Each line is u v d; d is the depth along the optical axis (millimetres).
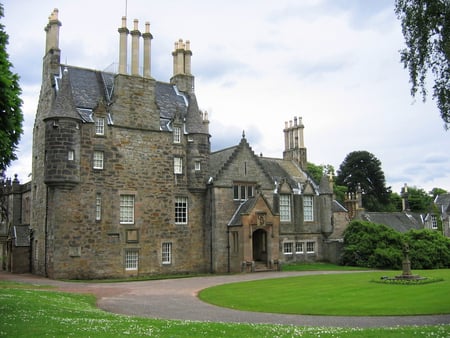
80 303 23516
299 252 53156
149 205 43844
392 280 31750
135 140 43625
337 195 88750
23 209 56375
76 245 39438
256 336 14523
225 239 46250
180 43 51656
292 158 61031
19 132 21250
